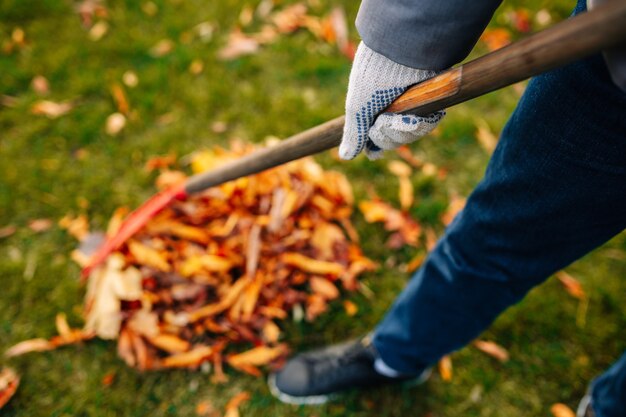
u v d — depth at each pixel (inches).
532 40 25.6
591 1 26.4
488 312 47.0
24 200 73.4
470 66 28.9
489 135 82.2
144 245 65.6
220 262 64.3
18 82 84.2
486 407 62.1
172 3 94.7
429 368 63.8
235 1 95.0
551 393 63.1
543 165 33.8
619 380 51.7
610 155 31.2
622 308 67.9
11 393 59.9
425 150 81.0
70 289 66.9
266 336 63.1
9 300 66.1
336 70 88.0
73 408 60.2
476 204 39.9
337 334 66.1
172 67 87.0
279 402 61.7
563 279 69.4
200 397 61.7
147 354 61.8
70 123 80.3
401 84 31.5
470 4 27.0
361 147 36.9
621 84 25.9
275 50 89.7
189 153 78.7
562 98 31.1
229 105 83.4
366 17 29.8
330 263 66.6
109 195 74.2
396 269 70.6
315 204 69.5
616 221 36.2
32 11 92.3
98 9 93.0
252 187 68.3
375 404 62.1
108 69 86.6
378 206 73.0
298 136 42.5
